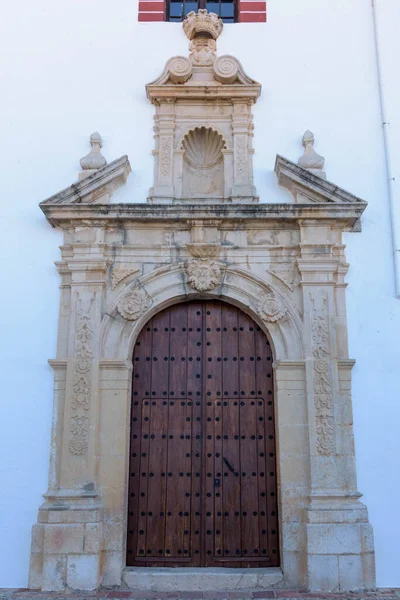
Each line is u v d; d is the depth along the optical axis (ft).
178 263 27.76
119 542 25.09
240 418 27.37
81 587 24.02
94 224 27.91
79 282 27.32
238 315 28.37
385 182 29.04
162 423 27.37
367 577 24.29
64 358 26.86
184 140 29.86
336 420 25.80
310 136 29.32
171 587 24.72
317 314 26.94
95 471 25.59
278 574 24.88
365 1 31.68
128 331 27.22
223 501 26.58
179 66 29.81
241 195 28.50
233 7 32.86
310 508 24.81
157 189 28.73
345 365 26.58
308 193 28.19
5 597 23.17
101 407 26.32
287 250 27.91
